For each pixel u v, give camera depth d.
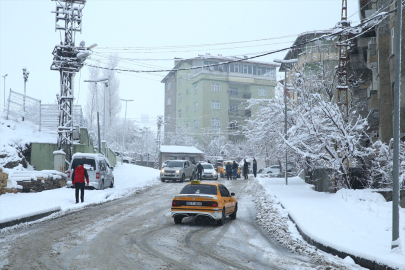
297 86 34.00
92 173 23.88
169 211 16.27
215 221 14.06
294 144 21.39
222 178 43.25
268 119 33.62
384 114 25.23
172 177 32.75
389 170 20.11
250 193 24.80
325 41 50.31
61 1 28.86
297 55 53.19
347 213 13.89
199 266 7.42
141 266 7.37
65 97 28.77
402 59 21.81
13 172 22.39
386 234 10.02
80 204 17.66
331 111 20.30
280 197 19.73
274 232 11.60
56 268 7.17
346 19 23.97
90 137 39.72
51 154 29.64
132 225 12.54
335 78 36.22
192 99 87.00
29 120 34.00
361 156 20.31
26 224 12.45
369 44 29.91
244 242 10.05
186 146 74.75
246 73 85.56
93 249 8.83
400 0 9.13
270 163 65.25
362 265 7.66
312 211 14.47
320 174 24.28
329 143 20.52
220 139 79.94
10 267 7.21
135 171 42.69
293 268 7.37
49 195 20.48
